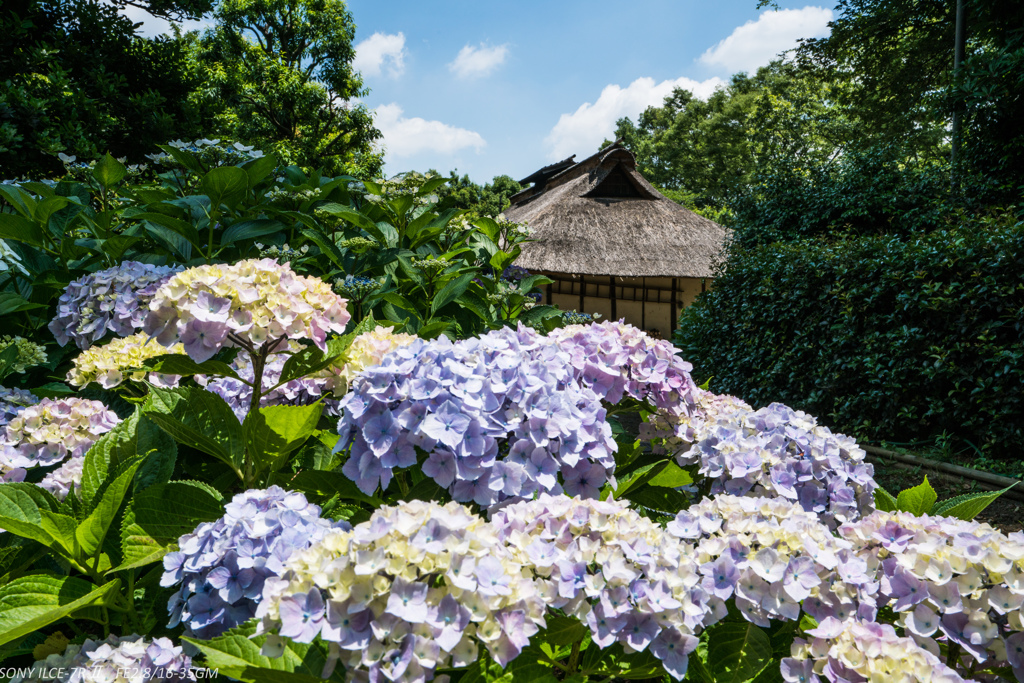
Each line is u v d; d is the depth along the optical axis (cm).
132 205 331
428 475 147
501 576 115
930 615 131
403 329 274
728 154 3828
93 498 153
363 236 343
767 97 3234
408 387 150
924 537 141
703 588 126
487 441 151
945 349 575
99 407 188
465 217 402
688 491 218
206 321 149
